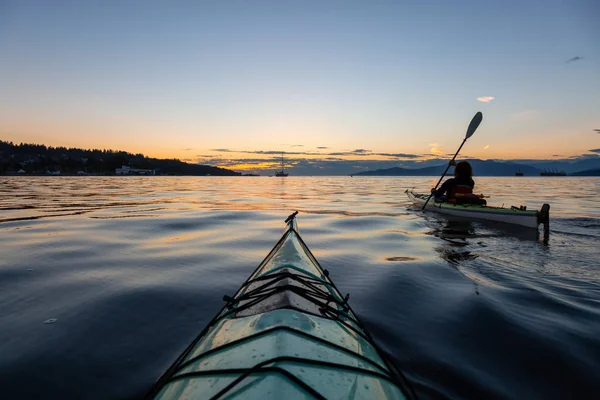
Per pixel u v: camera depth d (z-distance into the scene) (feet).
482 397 7.52
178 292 13.66
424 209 38.50
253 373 5.43
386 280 14.97
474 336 10.07
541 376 8.24
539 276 15.21
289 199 63.67
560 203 53.21
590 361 8.76
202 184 154.71
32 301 12.71
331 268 16.97
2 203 51.85
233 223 31.53
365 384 5.88
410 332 10.33
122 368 8.59
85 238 24.23
